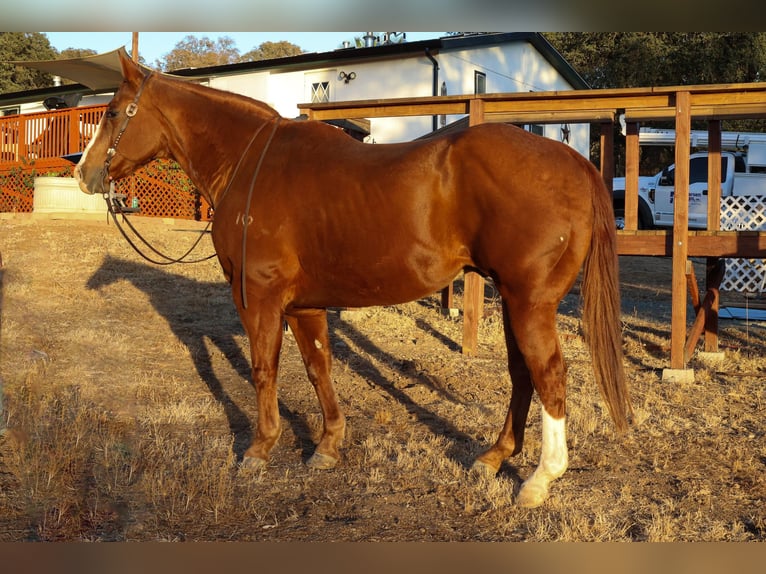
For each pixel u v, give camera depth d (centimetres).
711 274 827
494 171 388
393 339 890
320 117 899
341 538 358
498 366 758
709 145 893
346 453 491
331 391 478
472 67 2066
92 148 504
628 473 453
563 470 393
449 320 991
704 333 855
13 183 1862
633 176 841
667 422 555
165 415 566
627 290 1347
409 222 404
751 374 729
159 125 504
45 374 664
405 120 2000
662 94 735
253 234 443
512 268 388
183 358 775
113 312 948
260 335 448
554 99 783
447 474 447
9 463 450
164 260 1270
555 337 393
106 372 695
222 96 491
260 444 459
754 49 2834
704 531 362
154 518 378
